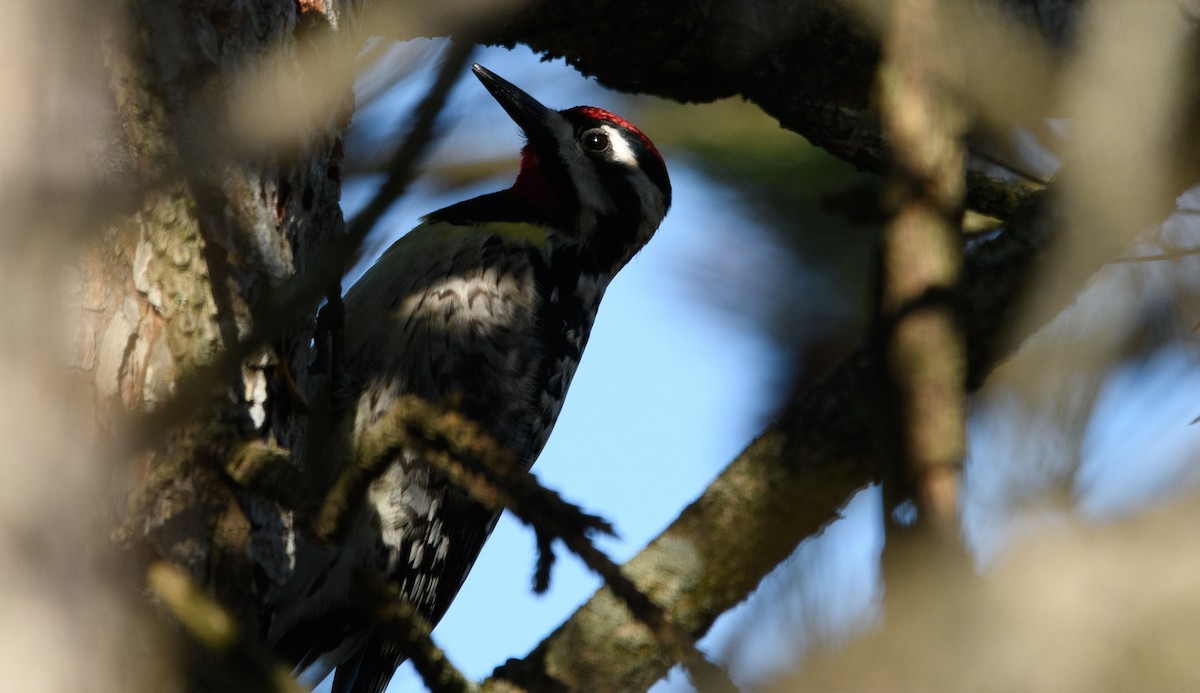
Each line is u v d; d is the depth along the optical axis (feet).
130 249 18.52
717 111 30.78
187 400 15.26
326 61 20.84
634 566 24.54
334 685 30.83
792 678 11.48
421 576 29.50
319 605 27.81
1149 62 18.24
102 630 13.28
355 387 29.32
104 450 14.98
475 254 31.81
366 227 14.82
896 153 19.60
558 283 33.17
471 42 14.60
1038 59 24.79
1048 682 10.50
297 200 22.22
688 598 24.09
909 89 19.89
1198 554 10.53
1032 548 11.14
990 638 10.85
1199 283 16.76
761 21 28.99
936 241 18.74
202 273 19.63
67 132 13.99
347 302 30.73
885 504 15.65
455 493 29.84
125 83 18.66
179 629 16.74
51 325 13.25
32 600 11.95
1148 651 10.44
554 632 25.02
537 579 15.64
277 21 21.26
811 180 28.55
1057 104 25.58
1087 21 20.80
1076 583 10.76
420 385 30.04
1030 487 11.78
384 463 15.93
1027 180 27.27
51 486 12.61
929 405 16.96
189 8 19.81
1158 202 18.22
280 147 20.68
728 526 24.11
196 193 19.94
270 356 20.58
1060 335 13.89
